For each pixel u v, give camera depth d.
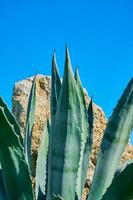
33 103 4.48
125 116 3.72
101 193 3.70
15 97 6.35
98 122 6.28
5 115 3.14
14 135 3.18
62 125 3.45
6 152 3.22
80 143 3.47
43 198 4.02
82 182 4.02
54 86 4.04
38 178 4.25
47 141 4.37
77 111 3.69
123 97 3.74
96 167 3.73
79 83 4.06
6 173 3.27
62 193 3.46
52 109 3.98
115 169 3.74
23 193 3.27
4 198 3.54
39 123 6.02
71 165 3.46
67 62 3.43
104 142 3.73
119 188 3.19
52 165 3.48
